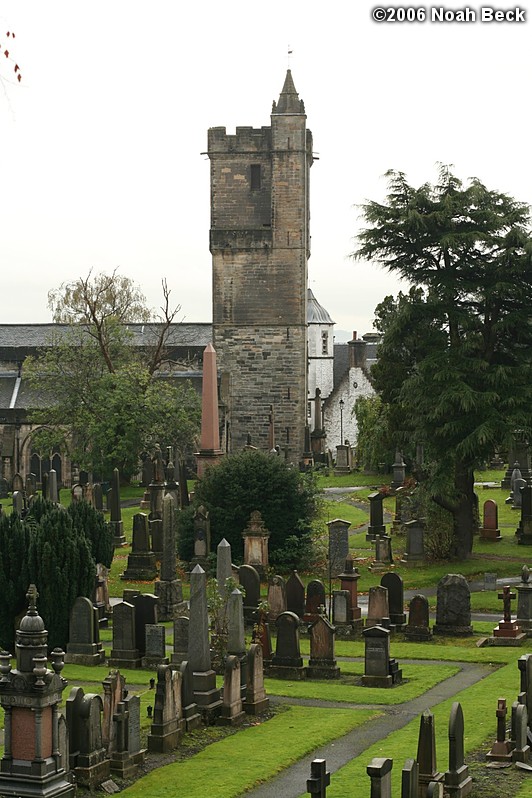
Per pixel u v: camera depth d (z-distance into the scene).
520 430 55.59
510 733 26.17
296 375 103.12
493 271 58.22
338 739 27.98
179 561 57.50
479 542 62.22
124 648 36.97
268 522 56.22
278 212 102.62
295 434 103.19
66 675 35.38
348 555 54.16
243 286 103.38
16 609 38.72
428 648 39.94
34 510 44.88
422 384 57.69
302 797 23.58
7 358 113.94
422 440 58.19
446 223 57.69
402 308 58.62
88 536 47.91
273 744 27.39
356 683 34.84
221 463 58.84
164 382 94.25
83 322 106.12
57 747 23.34
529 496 61.94
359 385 140.38
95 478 94.44
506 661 37.72
